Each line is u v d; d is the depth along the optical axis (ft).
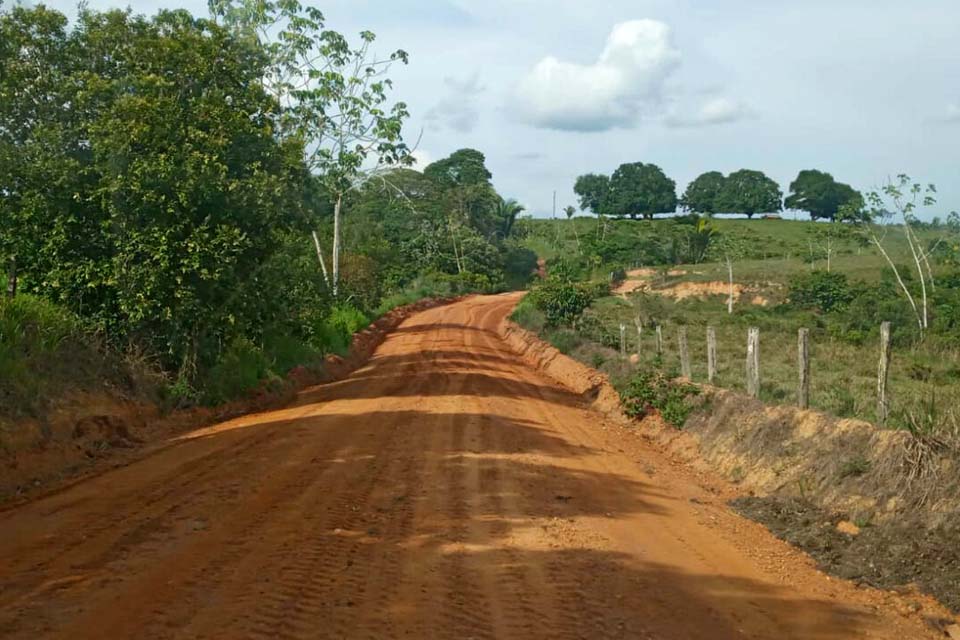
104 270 51.42
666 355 80.18
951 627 20.43
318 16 99.60
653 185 462.19
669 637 18.38
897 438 30.35
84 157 53.62
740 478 37.50
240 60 59.93
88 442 37.99
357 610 18.61
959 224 178.29
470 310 198.29
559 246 376.68
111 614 17.70
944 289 164.35
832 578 24.27
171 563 21.42
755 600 21.52
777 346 98.32
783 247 324.39
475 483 32.45
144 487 30.42
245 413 53.78
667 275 244.83
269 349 71.10
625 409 54.24
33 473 32.58
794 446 36.40
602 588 21.29
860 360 81.15
